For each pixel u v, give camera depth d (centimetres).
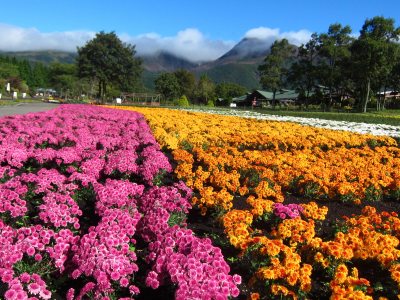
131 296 454
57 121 1709
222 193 724
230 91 11169
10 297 395
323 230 702
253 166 998
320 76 7112
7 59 12938
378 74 5912
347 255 520
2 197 638
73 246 500
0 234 511
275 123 2219
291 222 595
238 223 606
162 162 948
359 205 861
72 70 12181
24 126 1405
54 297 476
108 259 463
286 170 939
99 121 1791
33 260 506
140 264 546
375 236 580
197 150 1218
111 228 534
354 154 1248
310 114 3788
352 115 3759
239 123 2119
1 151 952
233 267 565
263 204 681
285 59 8212
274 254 505
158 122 1905
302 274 470
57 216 585
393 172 1042
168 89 8775
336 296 438
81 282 501
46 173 795
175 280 443
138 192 734
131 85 8056
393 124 2884
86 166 901
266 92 9844
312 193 888
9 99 6091
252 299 455
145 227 574
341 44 7056
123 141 1252
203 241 507
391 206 872
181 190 796
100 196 657
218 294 424
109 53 7819
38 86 13338
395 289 518
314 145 1521
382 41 5859
